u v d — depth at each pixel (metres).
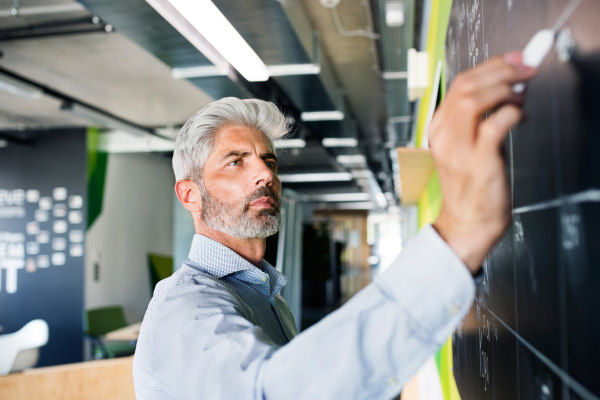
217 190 0.89
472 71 0.40
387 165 12.46
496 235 0.41
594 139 0.36
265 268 1.13
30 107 6.38
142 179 9.27
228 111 0.91
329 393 0.44
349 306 0.46
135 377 0.82
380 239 27.77
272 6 3.16
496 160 0.39
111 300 7.98
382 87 6.65
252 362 0.51
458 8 1.25
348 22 4.60
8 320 7.27
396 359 0.43
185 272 0.88
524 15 0.57
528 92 0.58
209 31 2.71
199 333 0.60
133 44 4.48
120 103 6.52
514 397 0.69
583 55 0.39
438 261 0.42
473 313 1.14
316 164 12.85
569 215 0.43
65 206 7.36
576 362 0.42
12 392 2.19
